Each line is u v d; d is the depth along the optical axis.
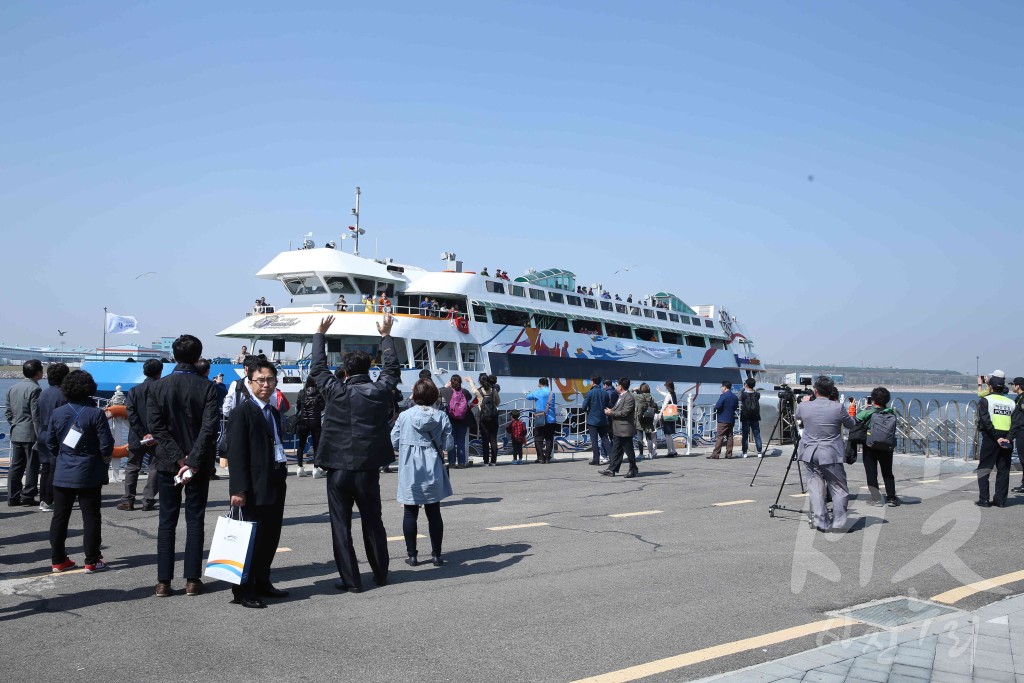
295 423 9.09
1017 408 11.45
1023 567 7.34
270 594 6.35
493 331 28.22
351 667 4.75
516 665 4.79
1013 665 4.66
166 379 6.59
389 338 7.25
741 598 6.31
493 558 7.85
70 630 5.49
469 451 19.47
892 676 4.47
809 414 8.84
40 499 10.67
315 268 25.86
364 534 6.80
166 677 4.57
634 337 36.22
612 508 10.98
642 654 4.98
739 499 11.85
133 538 8.81
